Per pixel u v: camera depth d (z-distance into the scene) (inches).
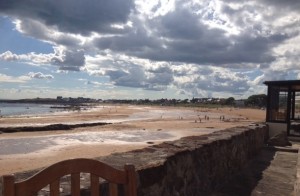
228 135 289.9
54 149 877.2
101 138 1151.6
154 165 146.6
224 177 261.0
